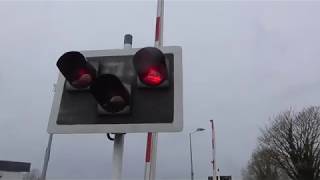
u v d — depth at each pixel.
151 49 4.05
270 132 52.25
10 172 53.00
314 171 48.47
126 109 4.38
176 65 4.53
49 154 26.27
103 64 4.66
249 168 68.25
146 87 4.43
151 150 6.14
